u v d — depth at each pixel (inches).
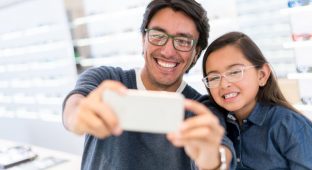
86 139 44.8
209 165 25.3
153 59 42.6
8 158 74.8
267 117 41.6
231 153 30.6
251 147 41.7
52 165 72.0
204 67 43.4
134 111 20.8
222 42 42.2
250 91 41.2
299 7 66.8
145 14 43.2
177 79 44.5
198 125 20.8
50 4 130.5
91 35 130.4
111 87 20.8
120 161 40.5
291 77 72.1
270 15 91.0
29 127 147.6
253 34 92.5
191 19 41.0
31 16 139.0
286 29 87.4
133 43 119.8
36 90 143.5
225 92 40.8
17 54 147.3
